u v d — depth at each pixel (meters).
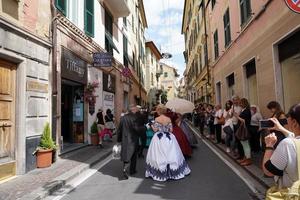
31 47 9.10
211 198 6.05
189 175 8.14
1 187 6.99
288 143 2.64
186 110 10.92
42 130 9.64
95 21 16.33
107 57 15.10
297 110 2.75
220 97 21.69
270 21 10.63
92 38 15.79
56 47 10.73
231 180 7.47
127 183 7.50
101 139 13.81
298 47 8.95
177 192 6.55
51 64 10.48
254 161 9.35
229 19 17.05
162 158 7.71
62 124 14.32
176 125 10.71
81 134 14.38
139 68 35.50
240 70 14.91
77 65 13.36
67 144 13.93
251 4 12.64
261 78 11.72
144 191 6.70
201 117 19.47
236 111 9.80
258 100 12.09
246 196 6.15
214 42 22.52
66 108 14.50
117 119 21.17
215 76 22.55
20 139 8.31
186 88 60.94
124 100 25.38
